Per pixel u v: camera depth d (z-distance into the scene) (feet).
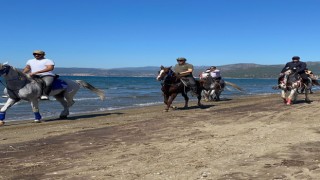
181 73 57.11
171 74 55.67
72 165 22.30
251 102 71.87
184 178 18.84
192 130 34.19
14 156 25.66
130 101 87.25
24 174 20.61
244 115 44.96
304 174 18.92
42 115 56.70
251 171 19.66
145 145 27.73
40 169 21.63
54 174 20.34
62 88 47.29
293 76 58.18
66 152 26.32
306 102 62.64
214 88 77.66
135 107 69.82
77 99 92.73
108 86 205.36
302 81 59.57
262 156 22.94
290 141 27.43
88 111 62.44
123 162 22.66
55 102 79.46
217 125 37.01
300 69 58.39
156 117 47.60
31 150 27.58
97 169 21.12
